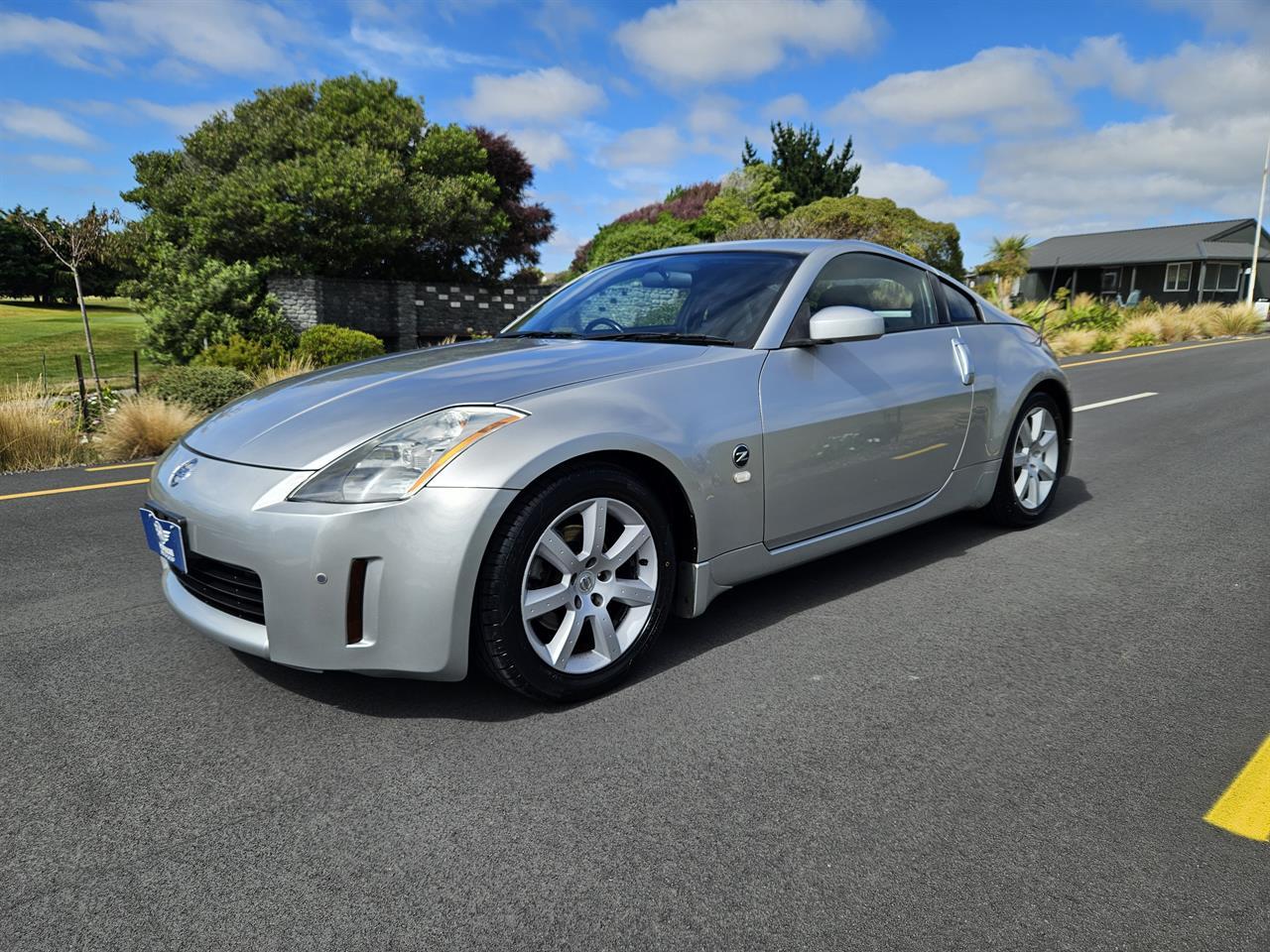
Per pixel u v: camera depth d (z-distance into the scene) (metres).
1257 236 26.66
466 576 2.24
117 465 6.75
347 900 1.71
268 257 20.88
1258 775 2.10
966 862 1.79
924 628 3.06
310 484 2.29
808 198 41.22
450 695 2.59
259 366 15.81
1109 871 1.76
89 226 13.25
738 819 1.95
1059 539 4.14
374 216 22.06
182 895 1.74
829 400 3.08
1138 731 2.32
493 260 25.66
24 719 2.49
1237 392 9.82
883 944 1.57
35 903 1.72
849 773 2.14
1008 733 2.32
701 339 3.06
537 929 1.62
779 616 3.18
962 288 4.06
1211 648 2.87
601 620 2.54
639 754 2.24
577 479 2.41
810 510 3.06
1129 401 9.22
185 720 2.47
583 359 2.80
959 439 3.71
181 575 2.60
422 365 2.90
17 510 5.14
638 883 1.75
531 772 2.17
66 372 18.08
